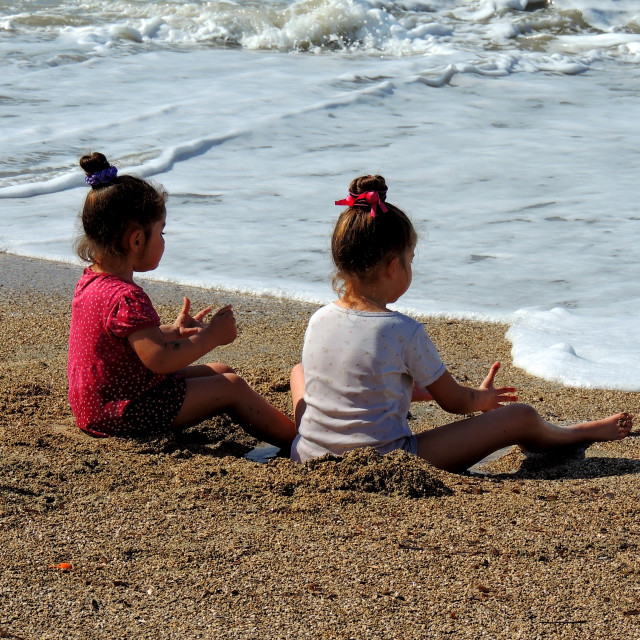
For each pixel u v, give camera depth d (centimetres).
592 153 2639
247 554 756
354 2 4303
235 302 1634
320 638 641
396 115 3070
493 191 2306
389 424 945
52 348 1386
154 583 706
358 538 789
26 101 3067
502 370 1350
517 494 898
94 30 4081
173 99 3156
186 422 1012
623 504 873
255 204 2209
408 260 945
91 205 966
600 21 4441
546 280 1747
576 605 690
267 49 4084
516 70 3756
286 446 1050
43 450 950
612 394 1255
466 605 687
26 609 664
